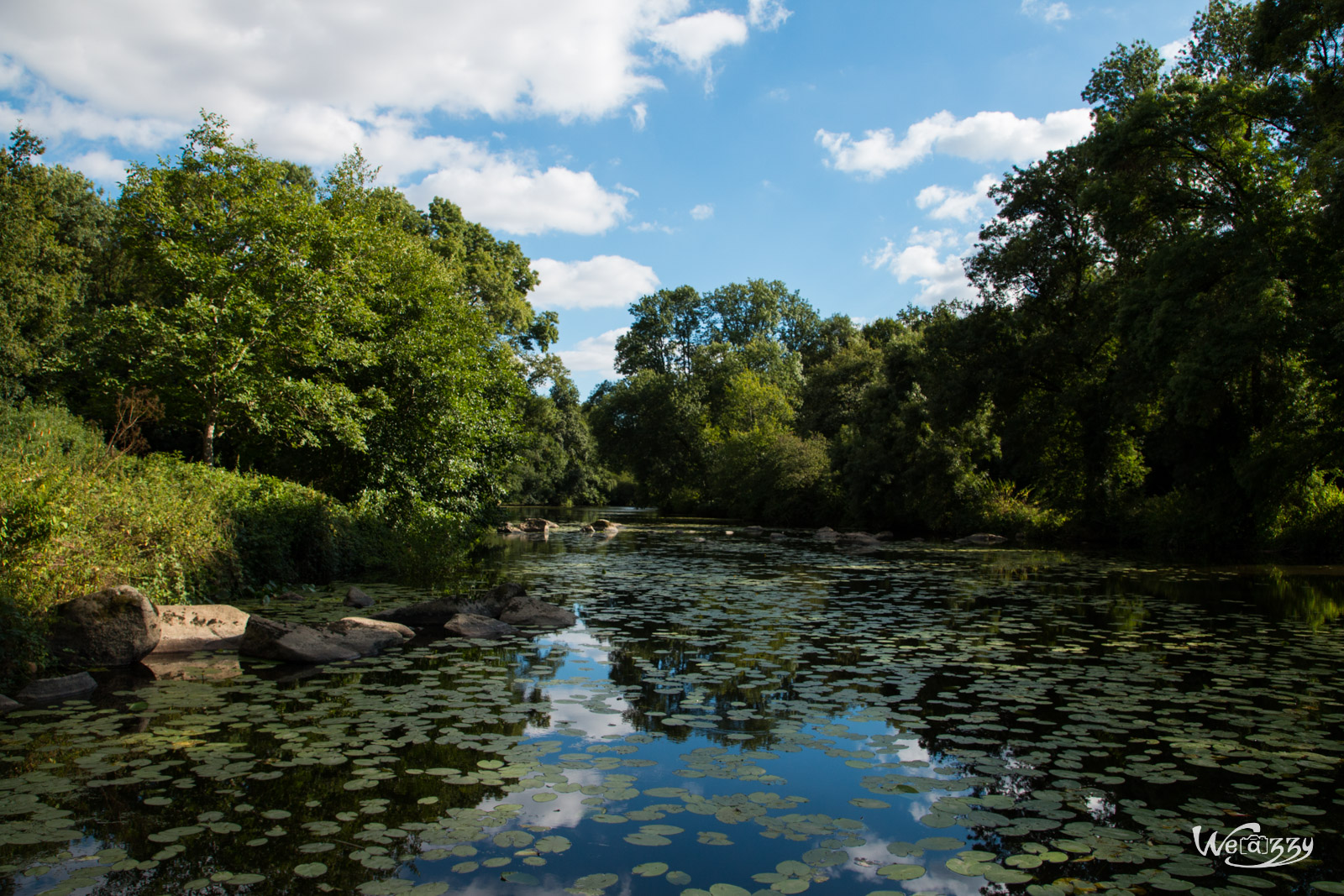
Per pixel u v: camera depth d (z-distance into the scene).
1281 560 20.12
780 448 42.34
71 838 3.52
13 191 21.05
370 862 3.33
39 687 6.01
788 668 7.34
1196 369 18.14
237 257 15.59
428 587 13.05
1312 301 18.05
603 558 19.69
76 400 19.58
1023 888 3.23
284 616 9.52
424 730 5.21
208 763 4.51
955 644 8.55
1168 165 21.67
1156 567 18.14
